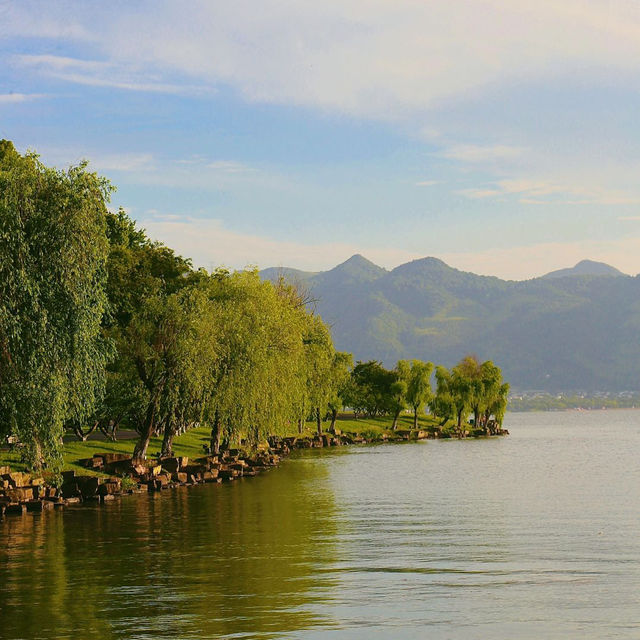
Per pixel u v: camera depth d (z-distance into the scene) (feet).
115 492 184.55
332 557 112.78
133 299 240.32
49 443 137.49
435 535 133.59
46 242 131.03
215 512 159.94
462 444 499.92
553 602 86.58
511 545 123.65
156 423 241.76
